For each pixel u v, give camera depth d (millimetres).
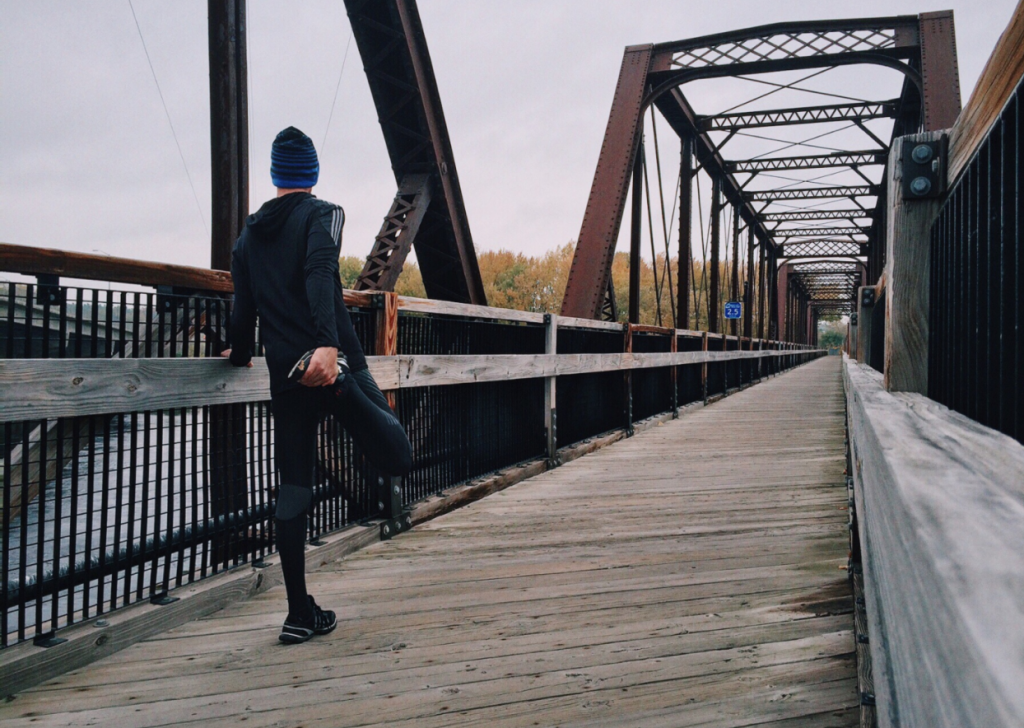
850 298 68438
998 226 988
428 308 4016
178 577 2521
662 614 2549
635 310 13531
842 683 1974
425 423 4168
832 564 3111
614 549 3439
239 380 2674
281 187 2365
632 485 5078
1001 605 268
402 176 6816
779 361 27344
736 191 25656
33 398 1936
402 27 6211
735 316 22281
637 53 13250
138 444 2420
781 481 5172
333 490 3412
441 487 4375
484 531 3805
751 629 2385
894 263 1722
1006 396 912
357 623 2488
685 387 11156
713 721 1782
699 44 13102
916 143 1686
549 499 4609
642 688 1969
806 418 9734
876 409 1212
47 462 2070
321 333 2113
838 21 12703
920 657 396
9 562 2021
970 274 1196
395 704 1892
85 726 1776
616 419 7918
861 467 1521
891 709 633
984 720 213
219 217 3627
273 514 2928
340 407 2234
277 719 1814
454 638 2348
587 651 2229
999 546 360
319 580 2990
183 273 2463
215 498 2650
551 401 5906
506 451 5281
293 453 2305
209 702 1905
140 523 2510
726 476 5406
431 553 3395
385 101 6695
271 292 2291
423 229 7145
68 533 2250
